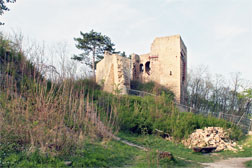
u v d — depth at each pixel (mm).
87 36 32406
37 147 6691
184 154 11305
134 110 15742
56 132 7211
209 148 12180
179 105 21562
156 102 18031
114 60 23609
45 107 8258
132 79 32031
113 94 17859
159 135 14211
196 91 38281
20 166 5633
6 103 7988
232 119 19750
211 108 39656
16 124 7164
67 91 11117
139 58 35094
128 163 7961
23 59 11648
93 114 11312
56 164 6121
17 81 10586
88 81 19000
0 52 11555
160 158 8523
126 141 11523
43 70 11602
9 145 6434
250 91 12180
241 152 12383
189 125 14922
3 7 16016
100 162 7215
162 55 30188
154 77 30188
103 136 10336
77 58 32750
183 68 31734
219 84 41156
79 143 7867
